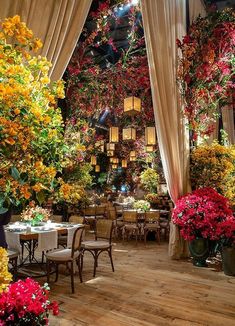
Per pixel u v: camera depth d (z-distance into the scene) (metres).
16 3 2.37
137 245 6.98
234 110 8.41
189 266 5.04
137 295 3.67
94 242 4.78
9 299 1.79
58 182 1.66
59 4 2.59
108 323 2.90
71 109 6.62
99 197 11.87
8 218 1.86
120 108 7.61
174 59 5.69
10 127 1.34
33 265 4.95
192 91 5.77
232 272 4.48
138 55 7.67
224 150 5.75
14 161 1.45
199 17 5.91
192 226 4.94
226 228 4.50
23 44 1.57
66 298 3.55
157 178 9.34
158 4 5.33
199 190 5.37
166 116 5.40
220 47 5.77
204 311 3.21
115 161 11.45
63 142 1.62
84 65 6.96
